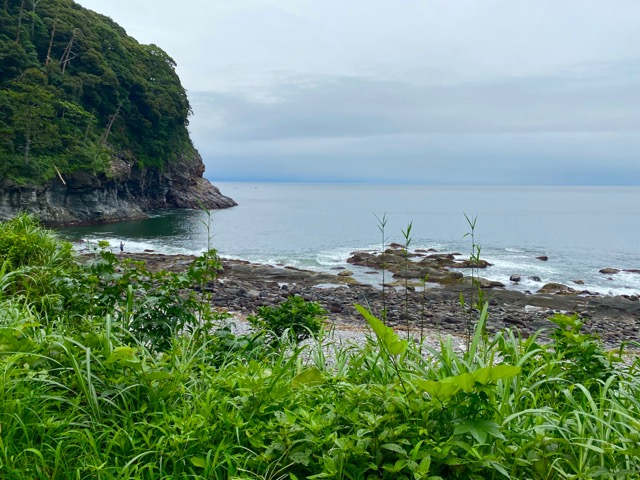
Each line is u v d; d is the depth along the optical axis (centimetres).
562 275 3078
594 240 5059
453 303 2033
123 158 6931
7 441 273
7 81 6059
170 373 343
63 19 7262
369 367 404
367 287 2377
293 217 7931
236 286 2228
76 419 311
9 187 5006
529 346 410
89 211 5819
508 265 3388
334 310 1789
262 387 322
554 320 434
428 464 243
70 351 344
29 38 6806
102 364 331
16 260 744
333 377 369
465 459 264
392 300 2045
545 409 306
